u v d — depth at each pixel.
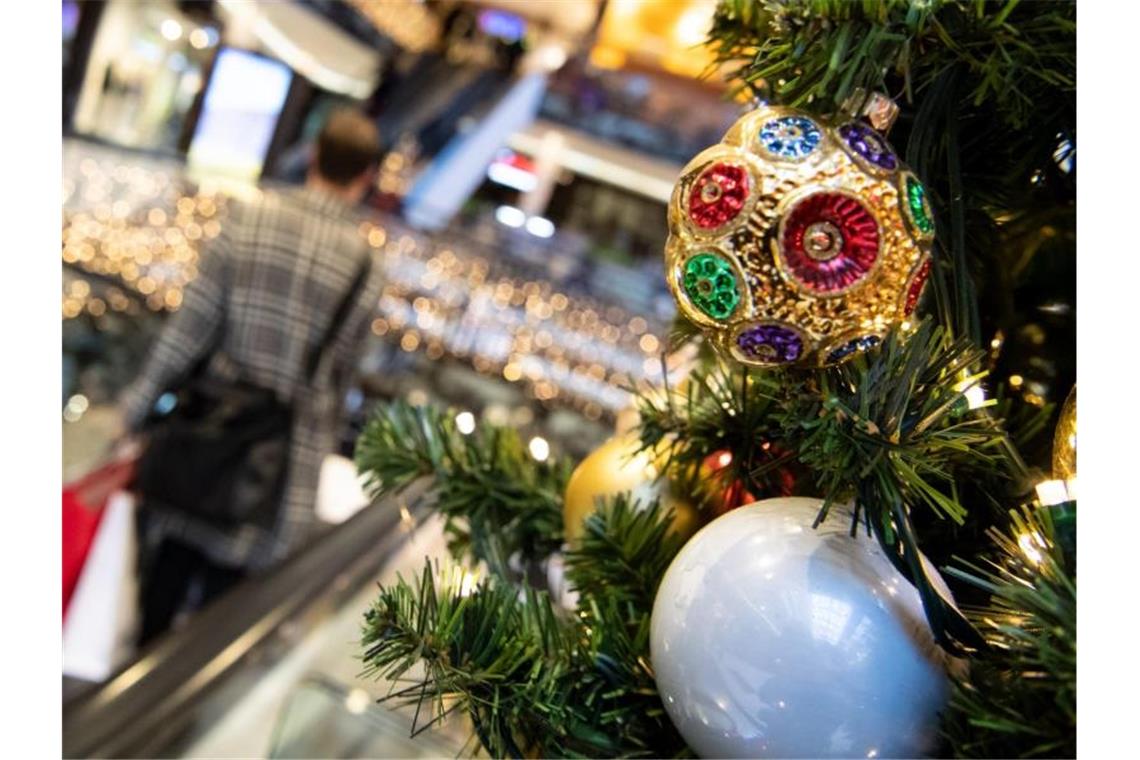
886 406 0.34
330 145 2.00
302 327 1.99
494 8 3.36
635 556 0.45
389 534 1.41
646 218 3.17
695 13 2.34
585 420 2.43
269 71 3.01
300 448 2.00
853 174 0.33
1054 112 0.41
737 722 0.35
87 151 2.74
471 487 0.56
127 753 0.94
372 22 3.31
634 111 3.22
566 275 2.97
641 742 0.40
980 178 0.44
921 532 0.41
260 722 1.02
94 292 2.53
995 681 0.33
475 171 3.23
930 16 0.35
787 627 0.34
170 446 1.95
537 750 0.40
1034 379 0.44
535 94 3.37
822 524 0.37
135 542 1.83
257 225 1.96
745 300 0.34
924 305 0.44
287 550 1.99
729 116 2.95
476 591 0.42
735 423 0.45
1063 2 0.38
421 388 2.47
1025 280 0.45
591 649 0.41
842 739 0.34
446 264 2.91
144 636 1.85
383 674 0.39
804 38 0.36
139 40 2.79
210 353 2.00
